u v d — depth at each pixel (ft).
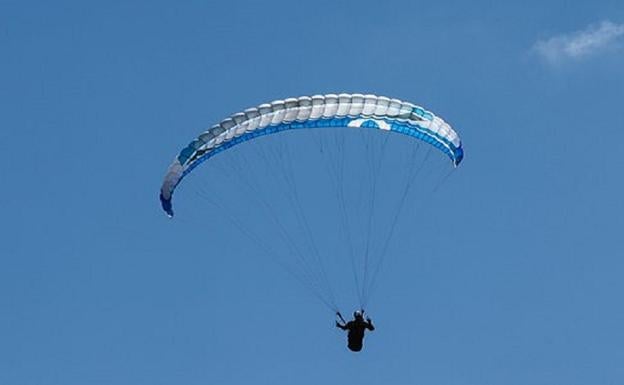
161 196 211.61
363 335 200.44
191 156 207.72
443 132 218.59
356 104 209.97
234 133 205.57
